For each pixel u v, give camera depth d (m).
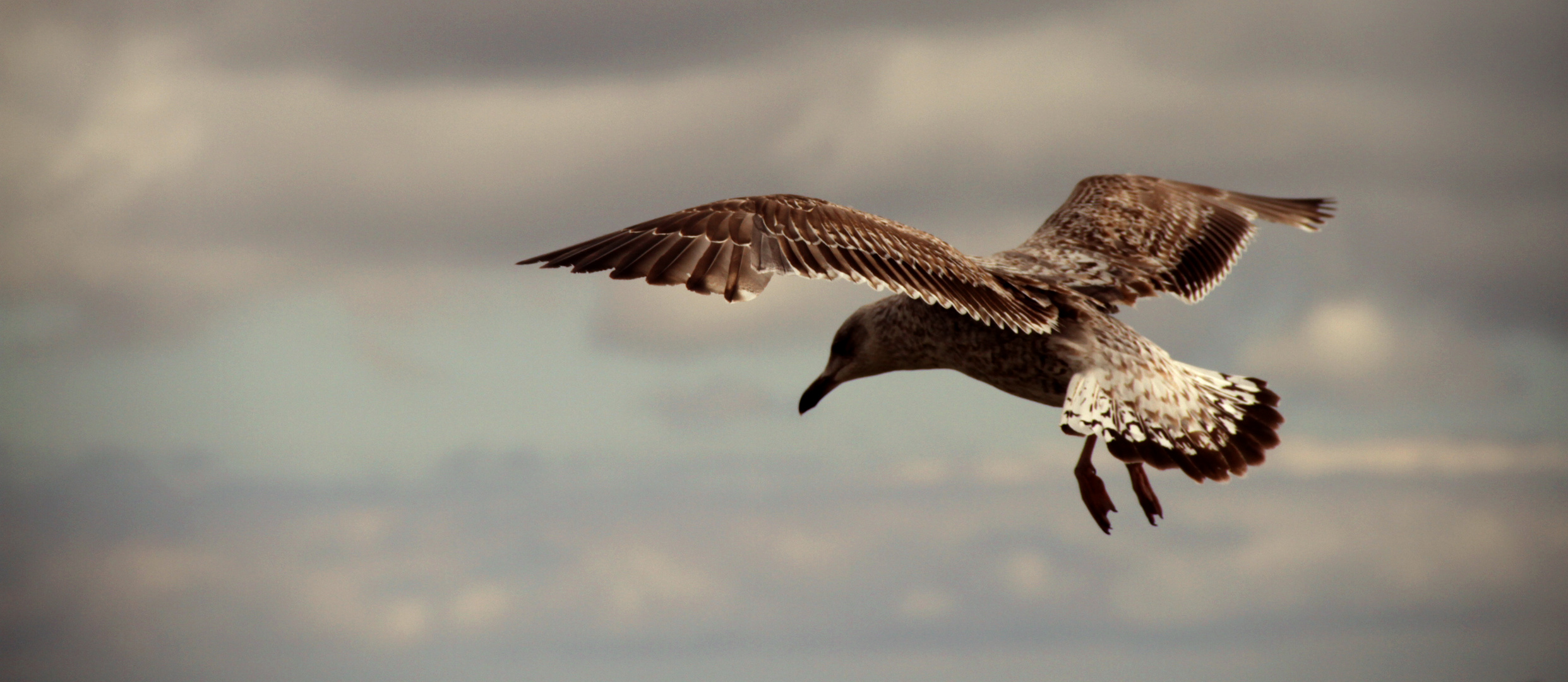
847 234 8.75
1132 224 13.98
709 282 7.96
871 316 12.82
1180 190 14.61
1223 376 11.86
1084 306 11.86
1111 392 11.32
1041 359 11.60
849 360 13.03
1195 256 13.80
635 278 7.86
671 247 8.12
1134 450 11.09
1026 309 9.84
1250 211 14.34
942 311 12.11
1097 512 11.72
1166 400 11.40
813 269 8.35
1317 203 14.44
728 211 8.45
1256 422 11.44
